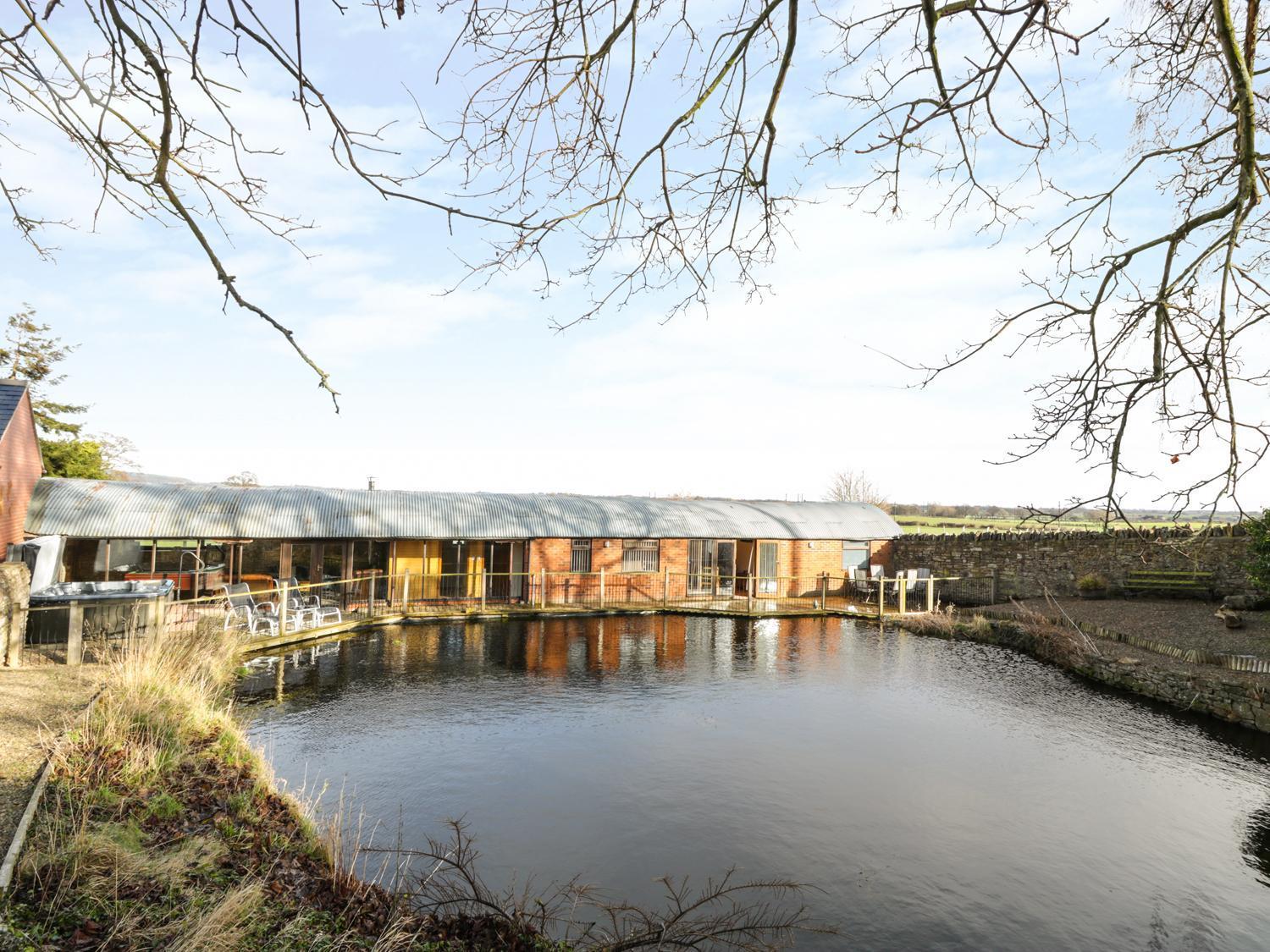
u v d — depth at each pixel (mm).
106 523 19984
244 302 3344
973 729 11703
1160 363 4125
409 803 8359
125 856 5555
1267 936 6191
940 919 6336
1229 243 3812
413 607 23156
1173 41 4406
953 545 27531
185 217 3160
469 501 25797
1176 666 13961
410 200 3389
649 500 29578
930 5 3232
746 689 14234
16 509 18031
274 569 24266
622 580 26500
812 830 7984
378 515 23500
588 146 3902
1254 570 15594
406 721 11539
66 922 4758
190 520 20969
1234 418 4016
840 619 24016
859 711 12742
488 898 6211
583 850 7391
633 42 3455
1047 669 16359
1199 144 4465
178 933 4809
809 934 6043
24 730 7953
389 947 5121
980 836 7922
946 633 20734
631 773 9539
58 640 12688
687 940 5660
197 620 15711
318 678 14305
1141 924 6332
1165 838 7941
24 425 18375
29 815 5859
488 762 9750
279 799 7711
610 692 13750
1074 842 7820
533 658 16844
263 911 5359
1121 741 11156
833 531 29984
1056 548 23156
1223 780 9578
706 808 8477
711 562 29312
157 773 7355
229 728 9445
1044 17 3275
